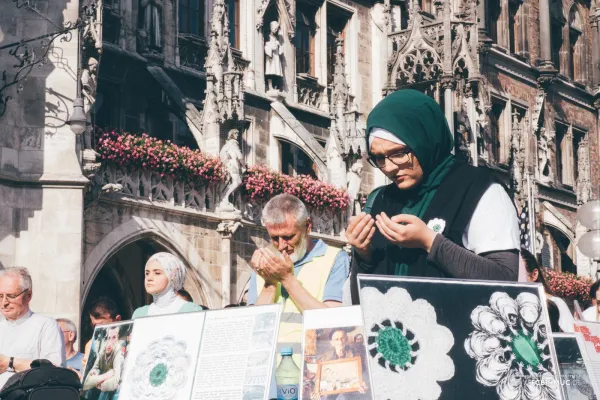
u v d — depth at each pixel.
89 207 17.22
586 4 39.00
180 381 4.64
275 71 24.72
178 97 20.83
